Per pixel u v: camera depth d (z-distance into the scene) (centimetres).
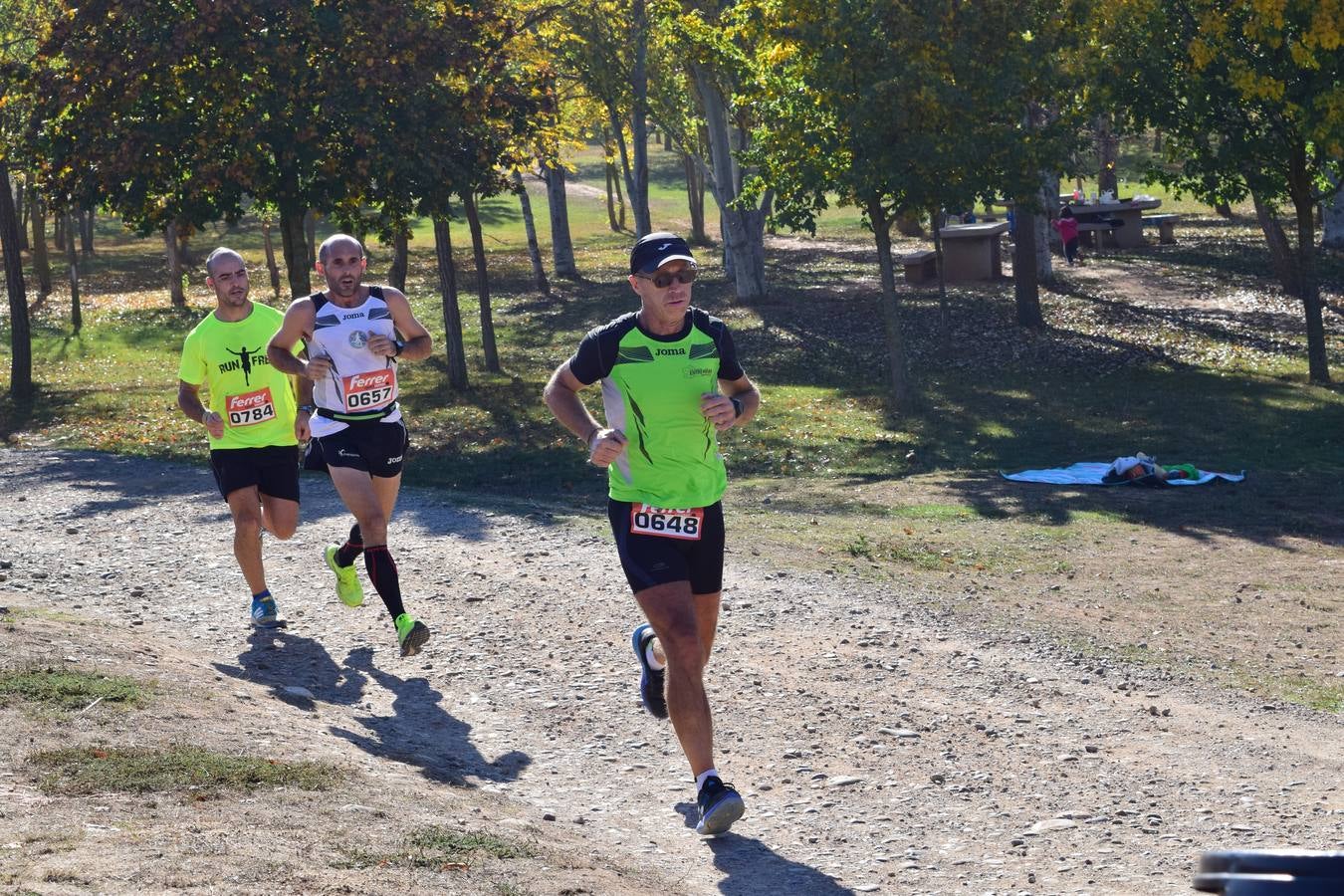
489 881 501
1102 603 1260
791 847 639
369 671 932
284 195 2803
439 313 4747
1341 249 5328
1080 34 2917
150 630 995
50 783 557
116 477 1859
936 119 2727
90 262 7119
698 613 692
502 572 1224
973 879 602
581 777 742
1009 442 2477
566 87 5541
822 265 5638
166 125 2706
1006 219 6994
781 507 1823
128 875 454
